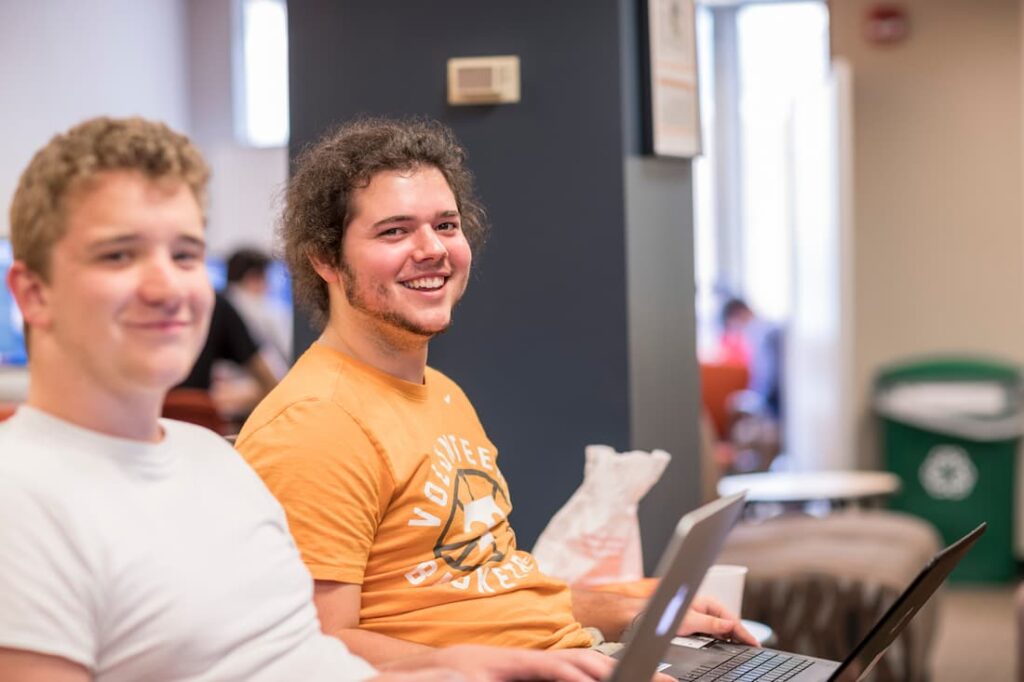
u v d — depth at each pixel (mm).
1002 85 9453
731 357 12070
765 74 13156
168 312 1899
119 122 1938
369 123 3215
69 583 1820
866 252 9664
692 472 4984
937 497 9250
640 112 4504
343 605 2639
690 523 2084
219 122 13297
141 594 1888
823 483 7664
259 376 7594
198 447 2119
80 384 1899
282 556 2146
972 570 9227
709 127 13312
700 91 5047
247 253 9680
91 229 1863
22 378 7746
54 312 1891
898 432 9320
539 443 4441
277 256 3154
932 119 9539
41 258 1884
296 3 4555
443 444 2914
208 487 2066
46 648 1785
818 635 5723
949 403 9211
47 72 10750
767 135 13234
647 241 4547
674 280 4828
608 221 4348
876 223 9648
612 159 4340
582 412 4395
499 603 2832
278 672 2053
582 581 3541
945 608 8477
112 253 1871
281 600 2105
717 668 2945
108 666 1880
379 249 2846
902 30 9516
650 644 2135
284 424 2682
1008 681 6715
